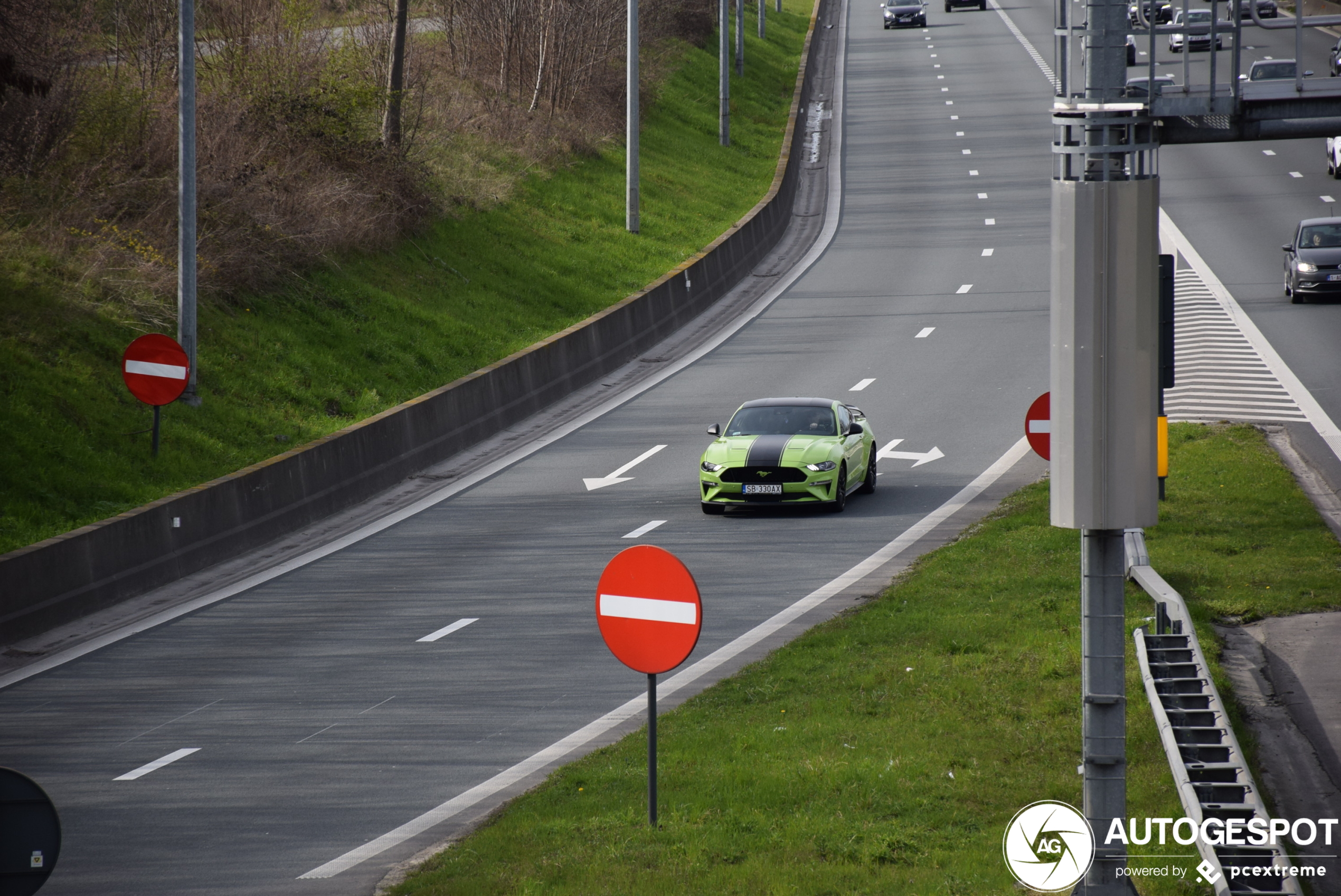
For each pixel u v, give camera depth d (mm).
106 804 33094
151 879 28562
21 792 15836
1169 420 72000
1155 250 21891
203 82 97562
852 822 28609
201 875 28719
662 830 28406
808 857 26906
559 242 117375
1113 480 21969
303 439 69688
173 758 36125
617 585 28422
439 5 149875
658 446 76125
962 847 27250
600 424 82062
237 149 90938
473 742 36562
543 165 134500
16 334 65062
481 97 141250
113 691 42000
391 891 26672
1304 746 33719
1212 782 29297
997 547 52531
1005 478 65750
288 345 79250
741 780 31016
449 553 57594
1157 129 23391
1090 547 22594
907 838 27703
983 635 42031
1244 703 36375
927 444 73375
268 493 61250
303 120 100250
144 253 77375
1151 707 34094
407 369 83688
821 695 37688
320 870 28719
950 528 57906
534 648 44781
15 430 58438
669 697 39625
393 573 54938
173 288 76625
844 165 178875
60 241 73938
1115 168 22234
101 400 64375
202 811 32438
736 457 61031
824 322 107312
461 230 109938
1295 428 69438
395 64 106500
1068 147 22219
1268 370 81625
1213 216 136875
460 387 78062
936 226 143375
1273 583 46375
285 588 53500
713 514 62719
